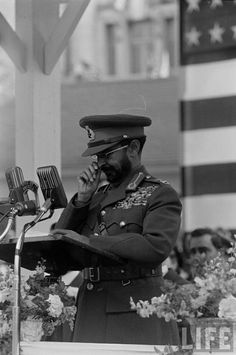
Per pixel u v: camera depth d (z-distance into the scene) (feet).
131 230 29.22
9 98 41.55
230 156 55.52
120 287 29.37
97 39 152.66
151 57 148.36
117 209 29.73
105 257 27.84
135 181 29.78
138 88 67.62
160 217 28.58
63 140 57.06
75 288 39.06
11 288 28.76
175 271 47.91
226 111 55.11
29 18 38.55
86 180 29.71
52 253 28.58
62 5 42.50
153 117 68.54
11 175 28.45
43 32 38.88
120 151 29.68
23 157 38.68
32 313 28.94
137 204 29.43
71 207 30.12
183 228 56.39
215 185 56.08
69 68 141.18
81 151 56.08
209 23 54.44
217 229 50.70
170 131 68.33
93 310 29.55
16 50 38.27
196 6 54.54
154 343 28.84
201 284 26.25
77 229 30.48
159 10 153.07
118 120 29.68
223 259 27.32
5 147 41.24
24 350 27.35
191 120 55.83
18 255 26.71
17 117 38.83
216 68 54.70
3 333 28.40
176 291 26.25
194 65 55.16
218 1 54.08
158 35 152.46
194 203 56.39
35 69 38.65
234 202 55.67
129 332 29.04
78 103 56.49
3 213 28.30
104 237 28.22
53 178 27.78
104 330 29.30
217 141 55.57
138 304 26.43
